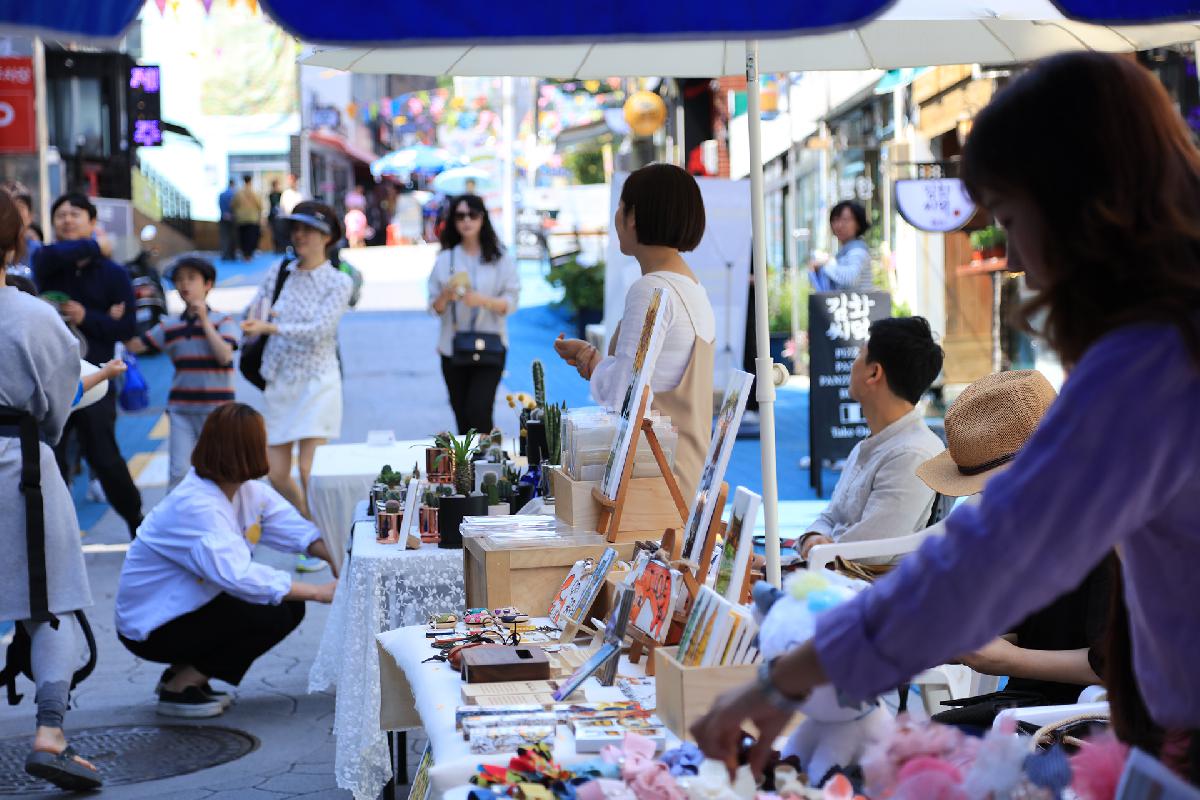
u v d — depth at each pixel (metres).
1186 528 1.39
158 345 7.93
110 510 9.37
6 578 4.10
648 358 3.36
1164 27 3.77
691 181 3.75
